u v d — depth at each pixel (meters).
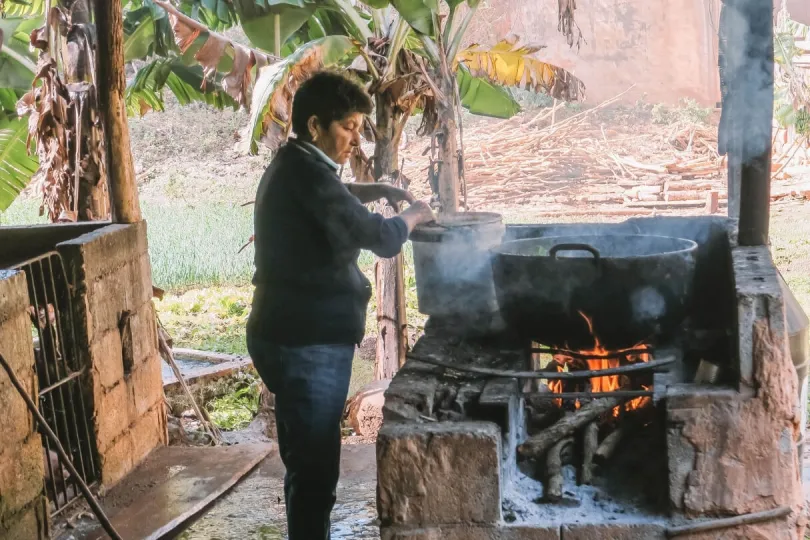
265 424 5.97
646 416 3.01
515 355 3.23
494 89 6.88
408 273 10.91
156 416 4.70
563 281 2.87
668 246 3.23
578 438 2.95
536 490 2.77
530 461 2.92
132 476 4.25
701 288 3.69
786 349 2.52
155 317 4.77
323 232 2.82
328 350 2.88
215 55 5.54
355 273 2.97
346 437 5.73
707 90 15.96
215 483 4.13
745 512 2.56
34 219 13.85
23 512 3.26
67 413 3.95
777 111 12.23
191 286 11.21
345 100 2.84
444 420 2.71
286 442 2.94
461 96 6.94
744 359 2.54
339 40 5.28
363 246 2.87
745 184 3.23
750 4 3.02
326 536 2.98
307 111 2.85
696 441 2.55
